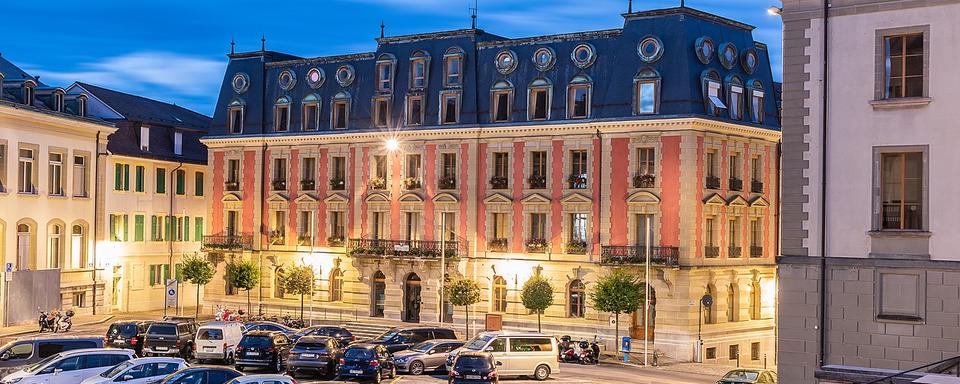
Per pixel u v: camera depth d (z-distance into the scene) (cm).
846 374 3584
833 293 3650
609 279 6556
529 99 7281
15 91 7525
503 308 7388
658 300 6775
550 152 7206
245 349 5312
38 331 7194
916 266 3525
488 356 4922
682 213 6725
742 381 4828
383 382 5147
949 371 3459
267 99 8394
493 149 7425
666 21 6875
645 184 6844
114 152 8406
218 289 8538
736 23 7194
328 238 8050
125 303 8575
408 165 7756
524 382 5466
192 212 9312
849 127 3638
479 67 7544
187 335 5681
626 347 6456
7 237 7306
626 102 6894
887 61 3603
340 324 7738
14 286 7356
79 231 8038
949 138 3491
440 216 7594
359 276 7894
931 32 3519
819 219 3669
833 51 3666
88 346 4944
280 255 8250
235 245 8375
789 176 3722
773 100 7469
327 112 8088
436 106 7625
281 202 8256
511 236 7338
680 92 6738
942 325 3491
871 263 3588
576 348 6488
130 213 8606
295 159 8225
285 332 6291
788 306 3719
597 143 7031
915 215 3553
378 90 7862
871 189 3600
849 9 3641
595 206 7031
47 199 7662
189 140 9331
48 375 4372
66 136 7850
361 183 7925
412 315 7769
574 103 7131
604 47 7106
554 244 7181
